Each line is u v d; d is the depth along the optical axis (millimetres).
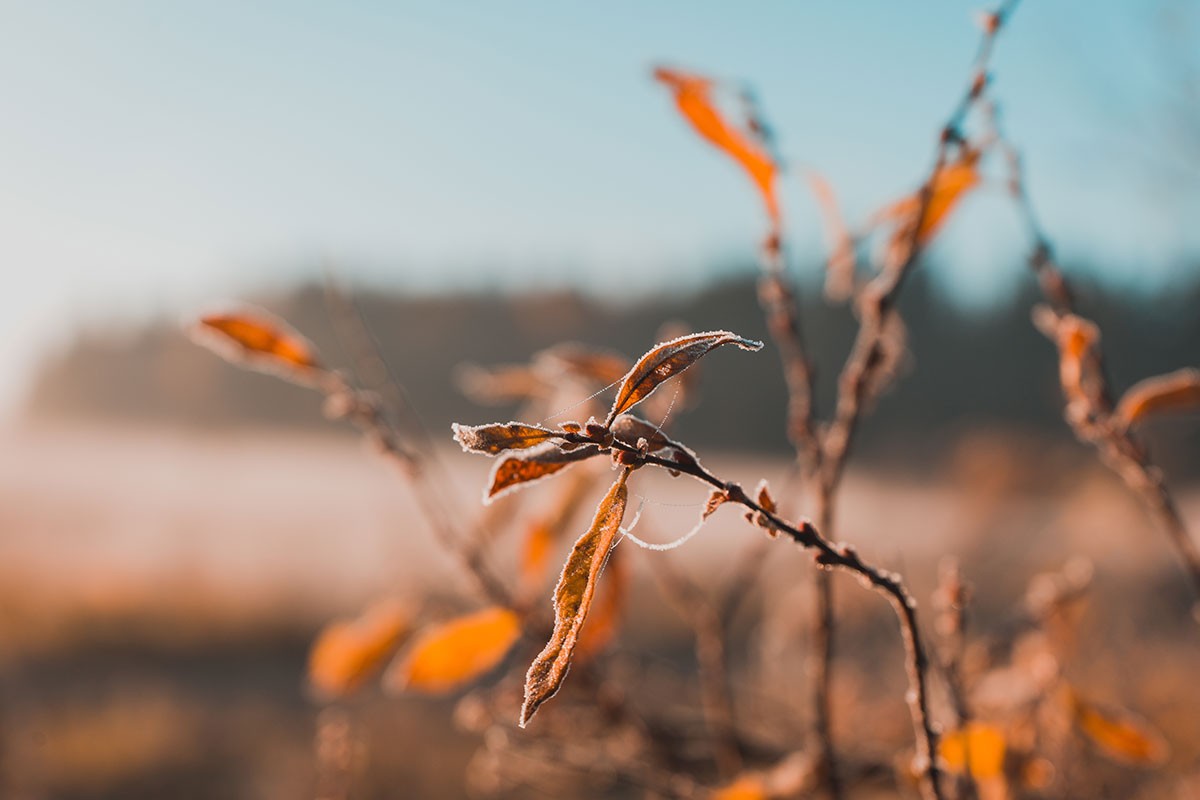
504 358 48969
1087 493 5184
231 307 1188
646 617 9625
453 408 46406
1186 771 1710
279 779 6242
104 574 14117
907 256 1090
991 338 29406
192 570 14453
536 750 1420
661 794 1286
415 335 51781
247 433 64000
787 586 3416
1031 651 1314
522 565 1192
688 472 601
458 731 6230
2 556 15156
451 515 1288
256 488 37156
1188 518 8875
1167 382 1064
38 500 29250
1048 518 4934
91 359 79000
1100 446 1131
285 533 20344
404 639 1314
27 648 10367
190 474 44469
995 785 1119
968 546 4305
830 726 1173
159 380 74000
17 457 53188
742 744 1438
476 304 52750
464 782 5344
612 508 571
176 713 7938
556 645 542
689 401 1352
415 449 1245
